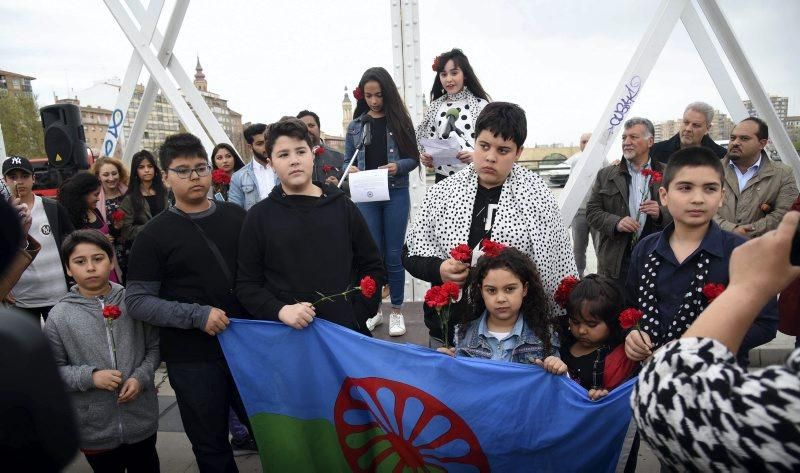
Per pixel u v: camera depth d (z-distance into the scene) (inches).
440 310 92.8
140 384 100.6
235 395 111.0
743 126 150.5
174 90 199.0
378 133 173.3
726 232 84.0
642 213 156.8
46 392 27.4
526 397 82.0
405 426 89.4
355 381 91.0
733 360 39.2
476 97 168.7
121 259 196.4
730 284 43.4
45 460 27.6
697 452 36.0
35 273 153.3
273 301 94.6
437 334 104.5
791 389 33.2
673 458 38.5
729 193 157.3
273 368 96.3
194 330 98.7
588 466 80.8
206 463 100.0
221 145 211.8
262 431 99.0
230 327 96.7
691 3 167.5
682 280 84.4
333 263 97.2
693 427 36.2
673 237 87.6
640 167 163.8
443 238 101.7
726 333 41.1
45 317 158.7
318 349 93.7
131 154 225.6
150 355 105.2
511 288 88.7
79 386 96.7
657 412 38.6
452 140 152.2
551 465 82.6
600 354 93.1
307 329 93.8
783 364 37.6
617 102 166.9
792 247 40.1
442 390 85.8
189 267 98.6
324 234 97.1
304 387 95.9
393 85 169.8
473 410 84.5
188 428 101.0
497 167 93.4
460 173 103.9
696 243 84.4
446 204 102.0
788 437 32.5
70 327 100.3
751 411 33.8
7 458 26.8
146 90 213.8
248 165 197.5
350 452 95.9
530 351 91.0
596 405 77.7
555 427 80.8
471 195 100.6
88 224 182.4
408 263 104.4
